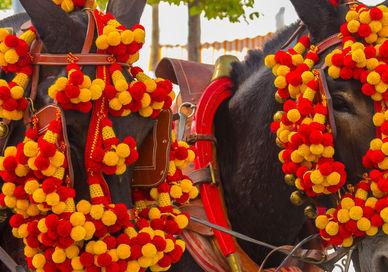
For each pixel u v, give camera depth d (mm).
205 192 3426
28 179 2559
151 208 2844
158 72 3838
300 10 3074
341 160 2914
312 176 2881
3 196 2623
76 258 2568
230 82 3605
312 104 2953
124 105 2662
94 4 2850
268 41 3580
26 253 2625
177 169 3008
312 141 2854
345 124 2875
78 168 2617
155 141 2877
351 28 2922
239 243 3500
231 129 3516
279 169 3344
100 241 2564
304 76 2955
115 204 2617
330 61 2910
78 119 2605
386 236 2896
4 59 2646
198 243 3334
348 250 3092
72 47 2670
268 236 3484
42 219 2541
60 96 2553
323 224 2996
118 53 2703
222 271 3311
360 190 2887
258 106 3416
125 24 2879
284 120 3000
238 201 3490
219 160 3561
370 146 2826
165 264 2766
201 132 3473
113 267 2566
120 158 2621
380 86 2814
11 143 2713
